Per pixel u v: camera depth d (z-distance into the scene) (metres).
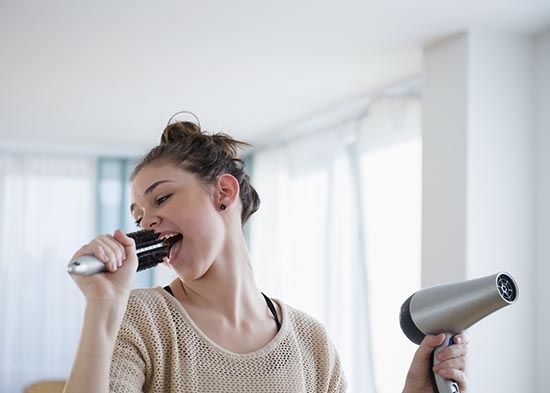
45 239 6.93
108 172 7.07
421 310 1.35
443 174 3.61
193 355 1.22
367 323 4.50
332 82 4.45
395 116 4.45
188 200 1.25
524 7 3.25
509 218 3.51
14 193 6.91
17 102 5.17
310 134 5.74
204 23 3.55
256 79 4.46
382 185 4.48
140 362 1.19
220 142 1.36
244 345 1.27
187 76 4.45
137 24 3.59
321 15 3.40
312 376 1.35
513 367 3.45
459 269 3.47
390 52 3.87
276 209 6.12
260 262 6.26
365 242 4.55
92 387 1.05
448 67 3.63
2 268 6.84
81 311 6.96
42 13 3.48
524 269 3.51
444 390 1.31
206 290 1.27
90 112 5.40
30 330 6.86
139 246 1.17
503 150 3.53
